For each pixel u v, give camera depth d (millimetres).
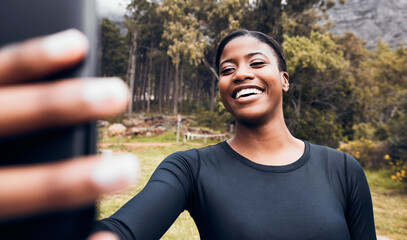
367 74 29656
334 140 16844
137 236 783
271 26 23859
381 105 27109
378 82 28719
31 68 150
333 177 1089
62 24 184
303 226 939
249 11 26828
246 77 1120
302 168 1092
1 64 150
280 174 1069
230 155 1158
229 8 28938
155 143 21219
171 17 34562
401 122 12430
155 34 45750
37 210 156
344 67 19375
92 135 174
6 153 159
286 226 942
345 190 1082
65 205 158
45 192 151
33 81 158
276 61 1222
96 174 147
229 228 967
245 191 1032
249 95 1132
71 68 163
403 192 9180
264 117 1129
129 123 29641
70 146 161
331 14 62406
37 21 179
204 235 1051
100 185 150
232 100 1176
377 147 12727
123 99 156
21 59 148
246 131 1181
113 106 153
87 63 177
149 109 45250
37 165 159
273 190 1026
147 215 854
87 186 150
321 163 1126
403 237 5391
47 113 147
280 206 984
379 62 29062
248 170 1093
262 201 1000
